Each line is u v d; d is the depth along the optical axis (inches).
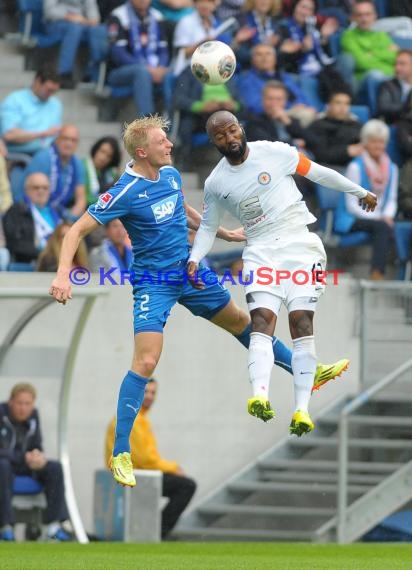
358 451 1720.0
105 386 1683.1
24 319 1475.1
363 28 1952.5
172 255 970.7
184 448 1707.7
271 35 1924.2
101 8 1975.9
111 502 1504.7
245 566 992.9
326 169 993.5
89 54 1945.1
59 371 1501.0
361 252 1830.7
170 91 1834.4
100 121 1934.1
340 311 1732.3
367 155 1786.4
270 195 971.9
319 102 1916.8
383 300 1713.8
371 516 1590.8
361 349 1713.8
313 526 1715.1
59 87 1857.8
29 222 1635.1
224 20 1959.9
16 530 1603.1
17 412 1472.7
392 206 1803.6
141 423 1562.5
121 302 1679.4
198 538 1683.1
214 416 1718.8
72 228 949.2
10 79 1945.1
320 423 1724.9
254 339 962.1
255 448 1729.8
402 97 1910.7
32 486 1477.6
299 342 973.8
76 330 1476.4
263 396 936.9
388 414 1672.0
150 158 955.3
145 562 1034.1
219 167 983.6
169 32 1904.5
